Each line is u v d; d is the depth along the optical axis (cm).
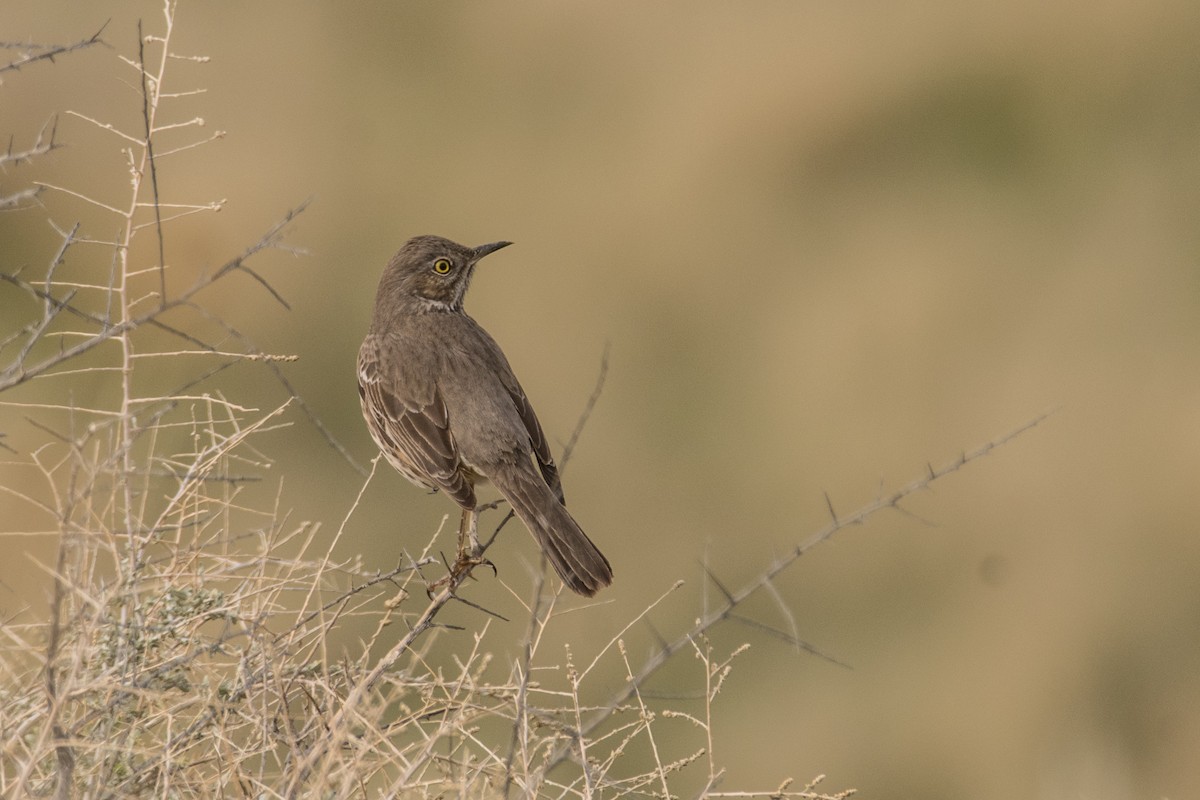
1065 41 2123
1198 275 1906
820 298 1898
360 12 2297
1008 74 2116
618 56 2239
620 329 1933
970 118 2086
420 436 906
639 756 1342
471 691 603
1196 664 1441
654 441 1820
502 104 2244
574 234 2036
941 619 1547
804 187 2030
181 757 565
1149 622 1491
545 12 2306
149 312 571
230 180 1938
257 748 588
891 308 1867
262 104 2119
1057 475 1656
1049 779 1349
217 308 1738
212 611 592
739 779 1339
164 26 2138
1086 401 1736
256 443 1644
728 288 1948
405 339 931
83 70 1983
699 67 2183
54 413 1358
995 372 1792
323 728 580
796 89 2056
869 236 1983
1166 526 1584
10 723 556
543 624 632
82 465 562
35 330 571
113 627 575
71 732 544
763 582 565
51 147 591
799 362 1839
